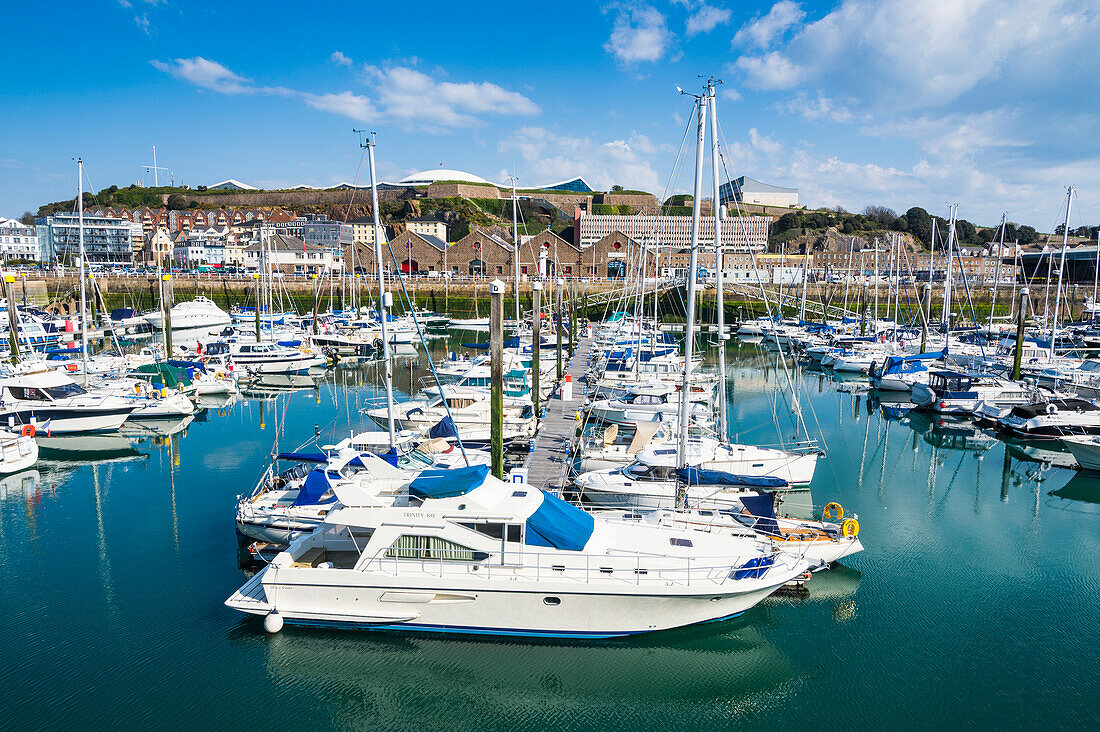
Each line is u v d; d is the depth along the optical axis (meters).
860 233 167.62
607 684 14.37
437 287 95.81
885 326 72.81
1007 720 13.18
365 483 17.66
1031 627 16.31
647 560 15.24
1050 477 28.33
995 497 25.67
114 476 27.25
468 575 14.85
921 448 32.84
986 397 38.72
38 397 32.44
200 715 13.20
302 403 42.19
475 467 16.39
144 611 16.50
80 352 50.84
